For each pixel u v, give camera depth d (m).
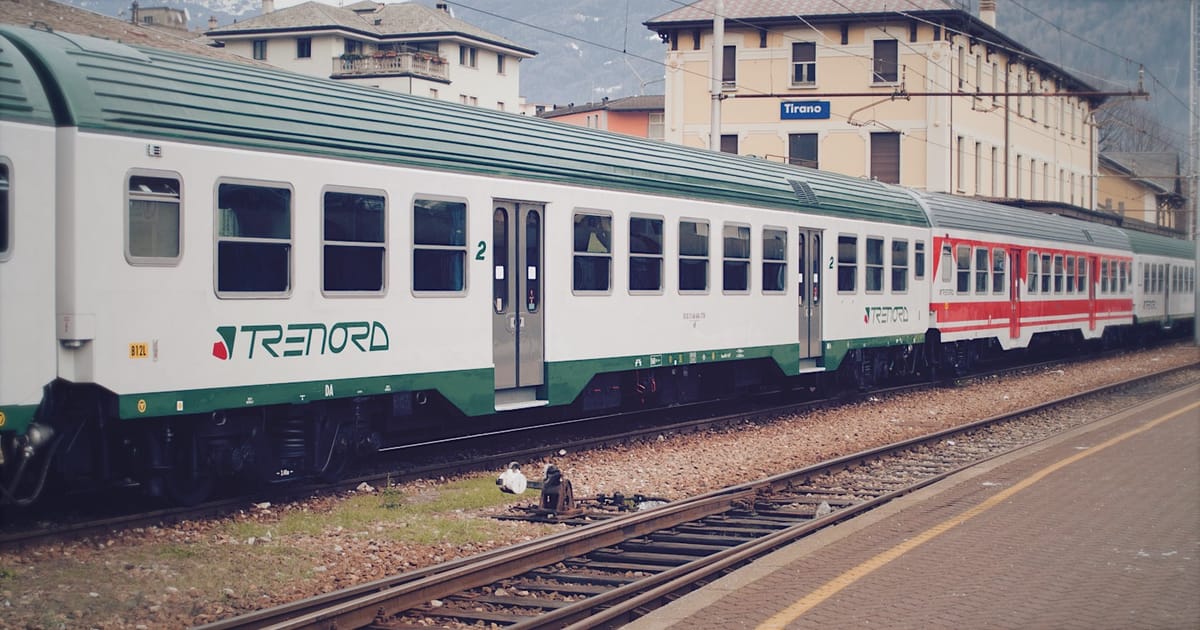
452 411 13.23
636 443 15.48
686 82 45.72
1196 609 6.92
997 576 7.79
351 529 9.96
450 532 9.87
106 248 9.39
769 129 44.94
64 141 9.20
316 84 11.75
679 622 6.73
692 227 16.75
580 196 14.57
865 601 7.15
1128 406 20.98
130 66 9.91
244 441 11.06
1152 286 40.69
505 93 72.38
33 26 9.88
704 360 17.08
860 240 21.47
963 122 45.12
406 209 12.09
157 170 9.76
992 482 11.82
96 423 9.91
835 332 20.64
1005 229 27.91
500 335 13.50
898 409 20.39
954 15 42.41
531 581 8.28
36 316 9.08
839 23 43.81
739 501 11.28
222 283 10.30
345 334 11.48
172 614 7.35
